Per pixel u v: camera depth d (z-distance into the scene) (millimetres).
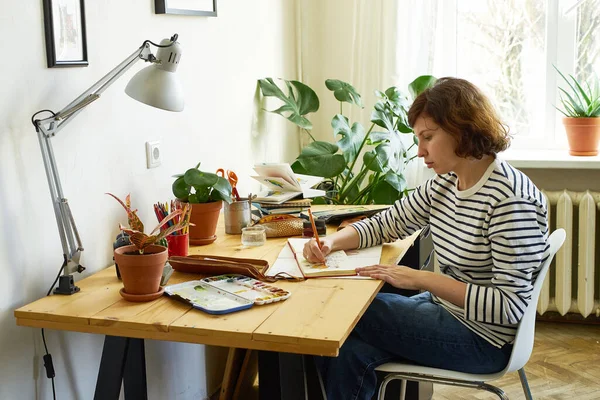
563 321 3539
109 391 1727
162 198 2334
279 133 3367
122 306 1635
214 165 2695
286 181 2506
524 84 3631
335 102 3672
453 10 3547
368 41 3512
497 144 1750
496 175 1770
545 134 3633
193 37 2490
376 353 1896
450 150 1782
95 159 1979
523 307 1707
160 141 2303
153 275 1668
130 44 2117
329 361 1898
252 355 2805
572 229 3479
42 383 1796
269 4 3174
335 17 3605
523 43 3598
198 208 2125
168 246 1957
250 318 1535
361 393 1868
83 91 1910
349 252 2059
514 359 1754
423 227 2104
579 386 2812
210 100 2639
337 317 1530
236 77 2857
